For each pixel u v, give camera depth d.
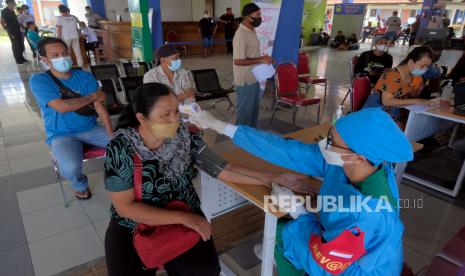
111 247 1.26
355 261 1.07
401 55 11.48
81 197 2.56
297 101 3.98
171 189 1.26
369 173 1.09
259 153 1.45
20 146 3.58
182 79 2.88
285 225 1.36
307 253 1.18
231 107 4.81
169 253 1.18
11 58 9.36
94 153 2.52
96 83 2.61
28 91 5.93
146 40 5.31
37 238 2.14
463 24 17.94
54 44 2.26
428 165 3.25
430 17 12.65
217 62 9.53
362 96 3.31
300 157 1.39
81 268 1.90
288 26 4.76
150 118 1.12
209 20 10.32
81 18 14.26
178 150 1.26
